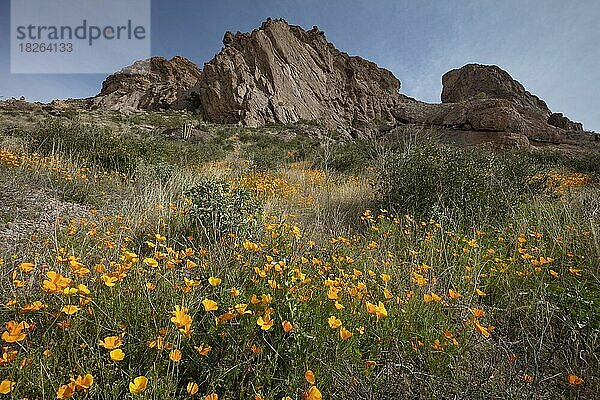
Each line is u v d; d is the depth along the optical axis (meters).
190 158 11.76
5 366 1.53
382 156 7.05
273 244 3.19
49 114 29.22
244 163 11.48
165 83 69.69
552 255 3.49
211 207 4.01
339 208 5.72
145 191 5.29
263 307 1.96
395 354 1.94
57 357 1.63
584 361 2.01
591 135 27.53
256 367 1.68
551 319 2.50
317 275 2.68
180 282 2.43
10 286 2.16
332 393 1.71
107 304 2.01
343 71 67.00
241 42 53.41
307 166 12.45
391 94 74.62
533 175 6.65
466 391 1.67
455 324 2.41
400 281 2.88
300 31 63.78
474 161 5.93
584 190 6.54
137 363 1.71
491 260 3.54
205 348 1.71
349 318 2.19
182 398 1.62
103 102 62.81
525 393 1.68
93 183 6.70
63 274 2.35
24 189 5.54
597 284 2.90
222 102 45.06
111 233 3.50
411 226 4.68
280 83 50.62
